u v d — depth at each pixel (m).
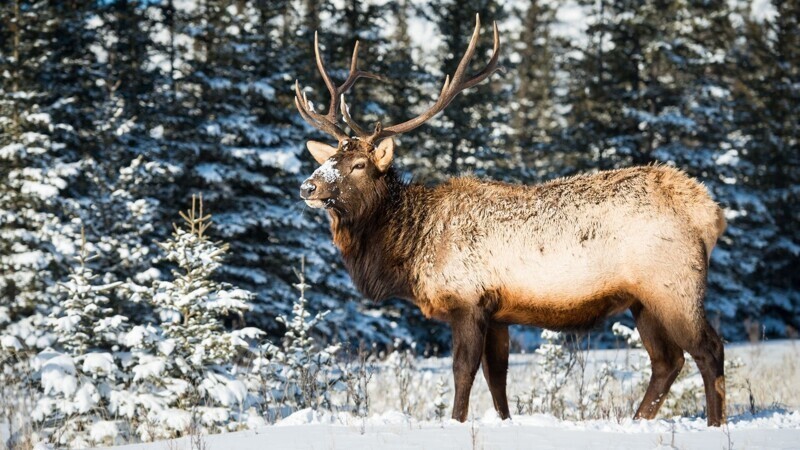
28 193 40.81
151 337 20.91
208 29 59.53
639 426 16.16
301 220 56.75
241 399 20.70
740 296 78.25
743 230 81.81
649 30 76.38
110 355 20.25
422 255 19.61
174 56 65.56
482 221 19.25
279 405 22.14
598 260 18.31
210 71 59.03
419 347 65.44
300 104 22.17
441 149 73.00
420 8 73.44
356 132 21.41
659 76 80.44
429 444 14.51
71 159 53.00
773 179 85.88
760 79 87.62
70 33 60.53
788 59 89.19
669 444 14.30
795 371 34.88
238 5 63.34
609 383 28.91
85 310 21.22
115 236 38.97
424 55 86.50
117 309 29.09
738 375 31.25
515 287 18.81
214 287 22.14
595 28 78.94
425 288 19.53
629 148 75.12
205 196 55.50
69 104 55.03
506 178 73.12
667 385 18.88
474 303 19.00
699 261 18.02
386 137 21.25
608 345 63.97
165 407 20.20
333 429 16.30
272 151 57.19
